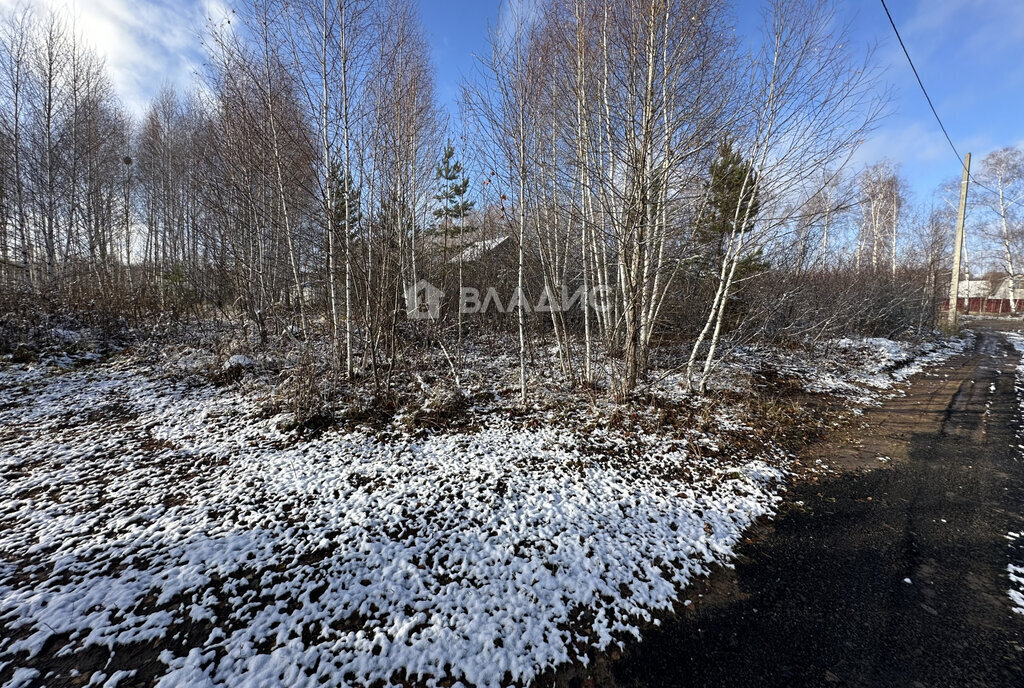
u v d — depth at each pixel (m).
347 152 6.93
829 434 5.57
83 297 10.27
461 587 2.72
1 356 7.32
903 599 2.65
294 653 2.19
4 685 1.98
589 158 6.41
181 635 2.29
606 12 5.76
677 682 2.10
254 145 7.73
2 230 11.99
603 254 7.14
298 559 2.95
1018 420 6.06
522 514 3.58
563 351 8.04
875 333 13.38
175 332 10.00
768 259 8.05
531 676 2.11
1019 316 28.16
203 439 4.95
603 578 2.85
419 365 8.15
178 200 17.66
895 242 22.88
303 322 8.95
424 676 2.10
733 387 7.29
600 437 5.26
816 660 2.21
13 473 4.04
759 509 3.74
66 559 2.85
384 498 3.77
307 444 4.91
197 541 3.08
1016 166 26.97
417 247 9.91
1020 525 3.49
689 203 6.44
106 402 6.07
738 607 2.60
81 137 14.52
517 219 6.64
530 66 6.14
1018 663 2.16
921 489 4.11
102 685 1.99
